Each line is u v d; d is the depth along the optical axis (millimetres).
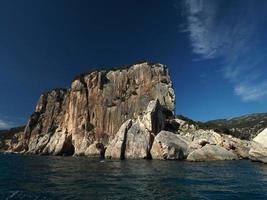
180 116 78375
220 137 56281
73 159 56688
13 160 53781
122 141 56938
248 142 57094
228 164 39031
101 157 65500
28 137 108750
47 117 110250
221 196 16297
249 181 22359
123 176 25781
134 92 81000
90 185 20250
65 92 116188
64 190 18141
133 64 87938
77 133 81875
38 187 19312
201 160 46594
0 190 17969
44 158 62281
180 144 51844
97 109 83562
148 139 55375
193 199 15469
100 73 88500
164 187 19375
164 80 80375
